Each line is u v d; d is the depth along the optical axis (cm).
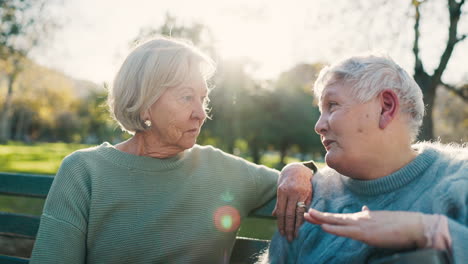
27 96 2409
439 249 97
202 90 162
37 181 207
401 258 98
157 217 163
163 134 162
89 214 160
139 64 158
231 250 182
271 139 2828
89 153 169
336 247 135
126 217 162
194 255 166
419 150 143
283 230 157
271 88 2792
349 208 142
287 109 2805
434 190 126
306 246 145
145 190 165
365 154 133
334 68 138
